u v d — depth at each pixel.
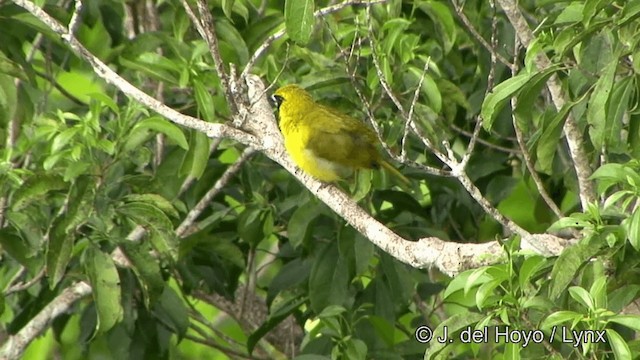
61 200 12.99
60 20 12.86
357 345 12.42
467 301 13.86
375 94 13.12
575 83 10.65
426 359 9.02
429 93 12.48
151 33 12.99
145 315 13.57
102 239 12.51
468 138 14.47
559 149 13.53
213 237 13.46
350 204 10.92
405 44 12.73
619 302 9.41
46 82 15.22
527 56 9.80
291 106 12.15
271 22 13.58
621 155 12.27
